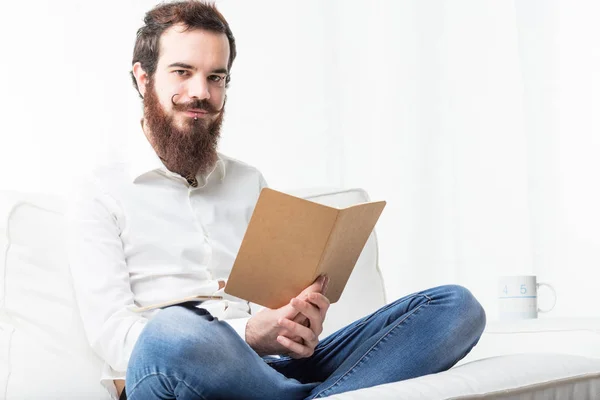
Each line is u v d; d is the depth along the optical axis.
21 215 1.64
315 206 1.21
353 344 1.43
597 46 2.94
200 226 1.72
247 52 2.72
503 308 1.88
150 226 1.67
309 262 1.27
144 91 1.78
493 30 3.03
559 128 2.99
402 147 2.94
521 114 3.01
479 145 2.99
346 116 2.88
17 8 2.29
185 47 1.70
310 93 2.82
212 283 1.67
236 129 2.69
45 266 1.62
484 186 2.98
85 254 1.59
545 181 2.99
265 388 1.27
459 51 3.01
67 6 2.35
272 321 1.31
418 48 2.98
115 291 1.56
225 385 1.21
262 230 1.23
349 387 1.31
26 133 2.28
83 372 1.56
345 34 2.89
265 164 2.73
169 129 1.72
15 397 1.47
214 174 1.82
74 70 2.35
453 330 1.35
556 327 1.67
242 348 1.25
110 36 2.40
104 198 1.65
